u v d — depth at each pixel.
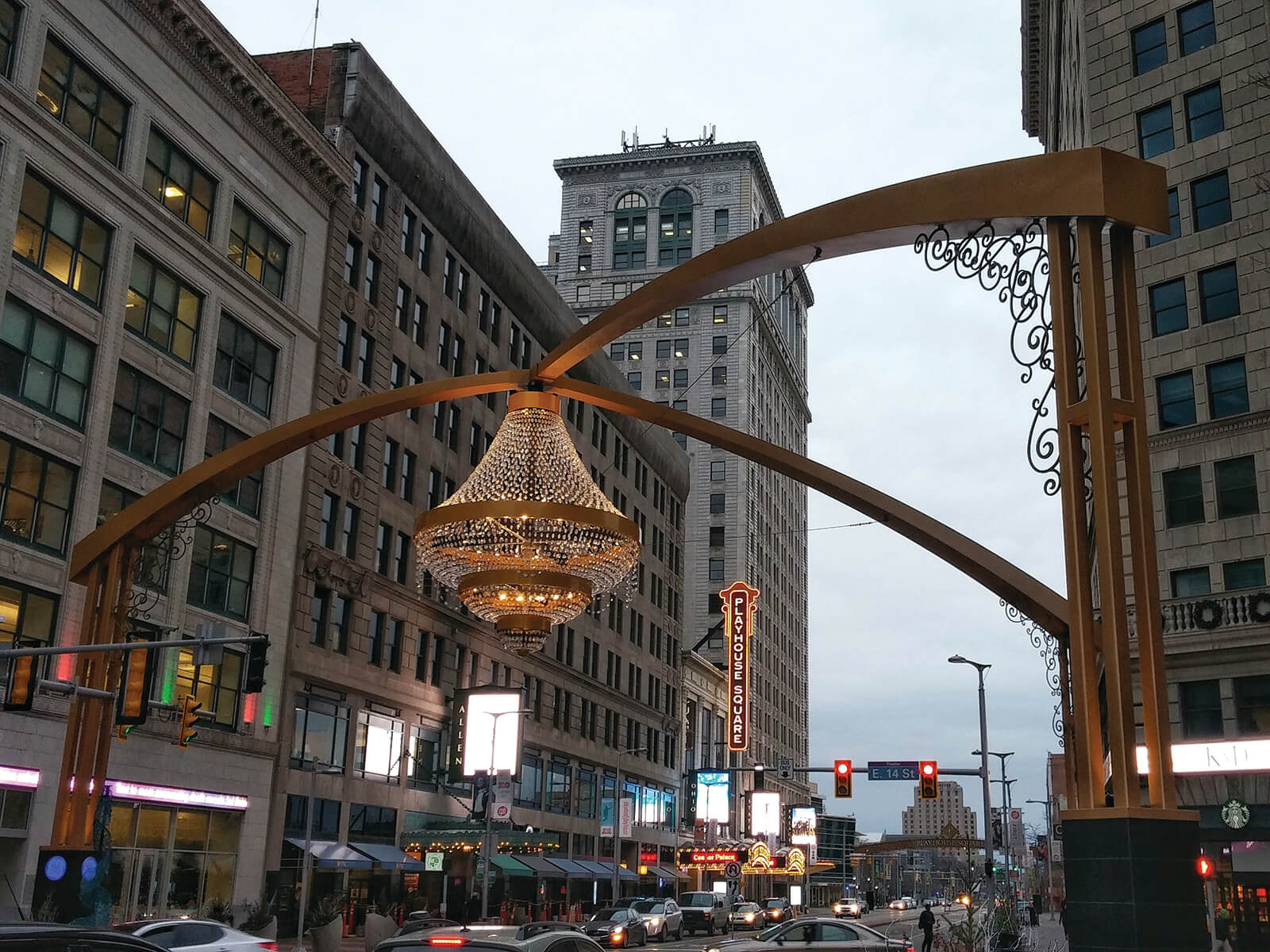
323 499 47.12
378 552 51.31
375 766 50.06
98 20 35.97
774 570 140.00
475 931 10.06
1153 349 39.50
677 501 98.62
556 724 70.12
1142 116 41.47
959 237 11.47
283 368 44.84
